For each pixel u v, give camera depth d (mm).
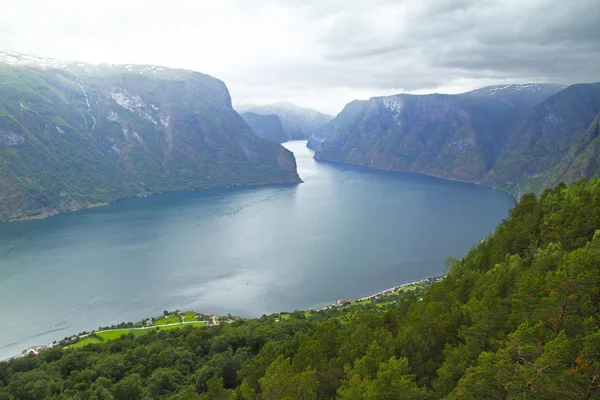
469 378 41656
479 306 57562
